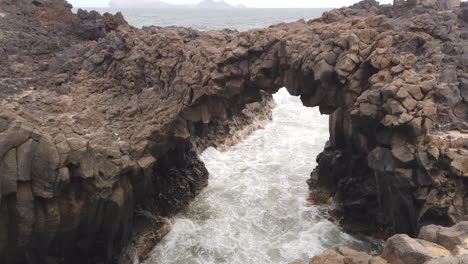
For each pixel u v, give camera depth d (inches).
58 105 848.3
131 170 726.5
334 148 930.1
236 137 1365.7
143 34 1002.7
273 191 1033.5
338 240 824.9
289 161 1218.6
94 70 1045.8
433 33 721.0
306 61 722.8
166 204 912.3
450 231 386.6
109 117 836.6
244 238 839.7
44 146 559.5
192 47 904.9
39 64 1099.9
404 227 646.5
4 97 858.1
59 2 1555.1
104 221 677.9
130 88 963.3
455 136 570.6
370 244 803.4
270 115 1611.7
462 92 619.2
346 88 695.1
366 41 689.6
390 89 592.4
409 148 582.2
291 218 913.5
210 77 819.4
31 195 552.4
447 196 546.3
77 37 1390.3
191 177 1023.6
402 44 695.1
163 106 853.8
